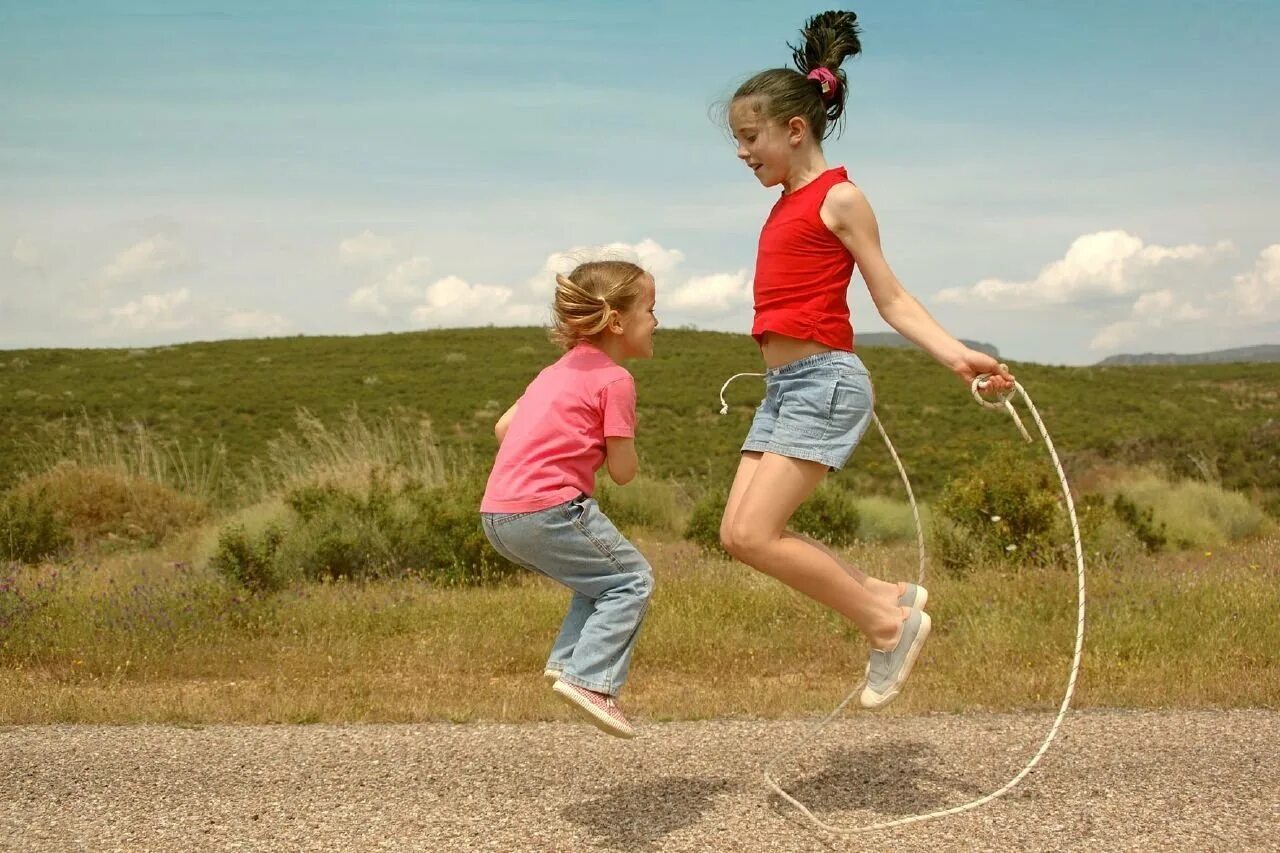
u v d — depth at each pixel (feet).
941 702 17.07
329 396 138.92
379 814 11.41
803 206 11.07
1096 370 182.60
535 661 23.27
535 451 10.55
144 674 22.29
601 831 10.87
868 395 11.16
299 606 28.68
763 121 11.29
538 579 37.76
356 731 15.25
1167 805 11.43
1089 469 72.38
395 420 122.72
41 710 16.89
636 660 23.44
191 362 169.07
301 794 12.10
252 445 106.73
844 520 50.57
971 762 13.23
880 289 11.00
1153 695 17.26
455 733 15.06
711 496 51.62
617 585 10.75
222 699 18.28
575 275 10.96
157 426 116.26
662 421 128.88
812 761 13.39
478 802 11.80
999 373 10.75
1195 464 70.03
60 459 62.08
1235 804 11.43
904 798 11.91
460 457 82.23
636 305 11.04
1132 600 25.32
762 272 11.35
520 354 180.34
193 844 10.55
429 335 206.80
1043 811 11.33
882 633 11.39
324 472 50.42
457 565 37.22
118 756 13.73
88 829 11.00
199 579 31.81
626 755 13.73
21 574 34.19
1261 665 20.20
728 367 171.53
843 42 11.55
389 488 42.57
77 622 25.36
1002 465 38.81
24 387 138.82
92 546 49.44
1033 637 22.81
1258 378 178.29
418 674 22.35
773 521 10.89
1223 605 24.34
